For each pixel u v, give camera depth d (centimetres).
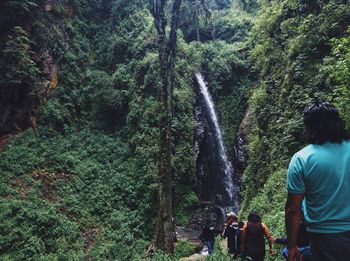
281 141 1427
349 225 233
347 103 838
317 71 1371
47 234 1570
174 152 2138
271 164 1480
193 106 2422
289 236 253
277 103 1634
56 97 2350
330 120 253
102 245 1689
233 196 2320
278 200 1209
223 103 2661
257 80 2584
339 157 244
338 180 238
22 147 2025
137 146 2162
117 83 2498
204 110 2508
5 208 1575
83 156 2156
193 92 2480
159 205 1290
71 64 2511
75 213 1803
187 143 2188
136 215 1919
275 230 927
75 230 1666
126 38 2695
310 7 1639
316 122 257
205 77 2683
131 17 2825
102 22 2928
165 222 1260
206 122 2475
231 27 3158
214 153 2428
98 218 1855
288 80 1516
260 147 1686
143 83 2398
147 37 2606
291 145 1349
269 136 1620
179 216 2011
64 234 1612
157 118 2195
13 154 1962
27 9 2214
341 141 252
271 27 1972
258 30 2241
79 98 2459
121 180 2050
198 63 2675
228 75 2705
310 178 244
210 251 1230
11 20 2223
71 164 2048
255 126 2055
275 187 1321
